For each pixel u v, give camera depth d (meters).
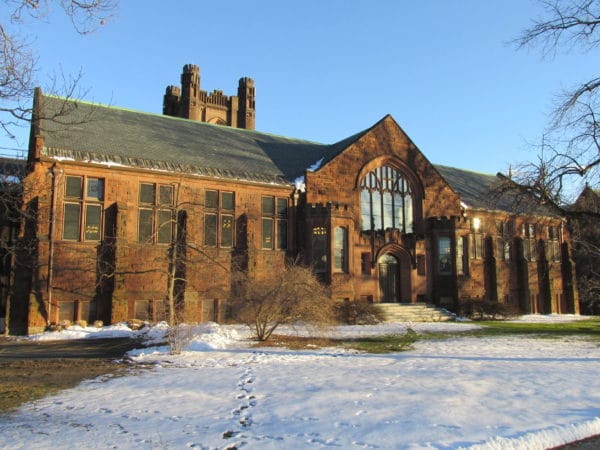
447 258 36.84
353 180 35.22
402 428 7.97
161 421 8.66
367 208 36.06
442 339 22.02
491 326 29.05
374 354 17.08
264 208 32.59
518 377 12.30
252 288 20.56
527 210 27.77
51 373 13.73
